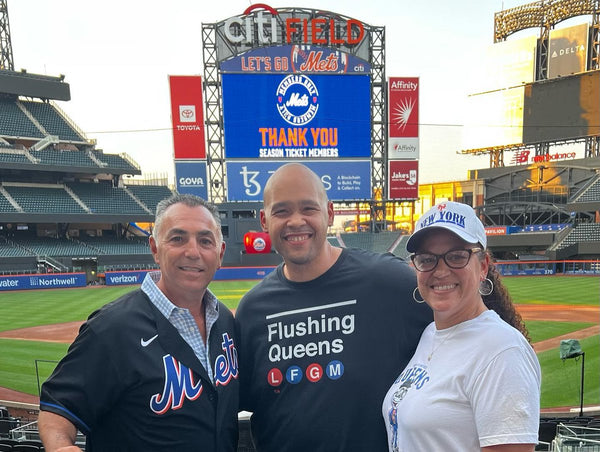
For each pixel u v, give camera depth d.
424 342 1.90
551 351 11.41
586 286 24.86
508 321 2.06
